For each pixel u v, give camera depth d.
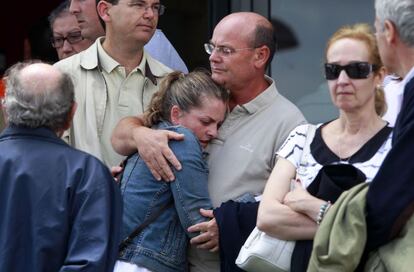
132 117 15.45
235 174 14.89
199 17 19.89
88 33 18.62
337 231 12.24
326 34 19.20
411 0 12.08
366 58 13.10
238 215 14.27
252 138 14.98
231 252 14.20
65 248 12.90
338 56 13.16
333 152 13.46
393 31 12.28
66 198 12.95
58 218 12.88
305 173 13.52
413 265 11.79
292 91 19.30
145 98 16.30
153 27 16.16
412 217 12.00
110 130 16.02
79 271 12.62
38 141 13.27
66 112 13.39
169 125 14.97
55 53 20.86
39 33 20.94
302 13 19.27
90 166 13.19
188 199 14.55
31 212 12.90
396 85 13.98
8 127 13.41
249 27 14.95
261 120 15.07
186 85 14.91
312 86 19.22
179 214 14.60
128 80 16.22
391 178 12.03
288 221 13.20
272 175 13.73
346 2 19.09
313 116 19.14
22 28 24.52
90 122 15.95
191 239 14.62
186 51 19.98
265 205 13.41
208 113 14.80
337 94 13.23
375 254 12.28
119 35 16.03
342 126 13.60
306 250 13.19
